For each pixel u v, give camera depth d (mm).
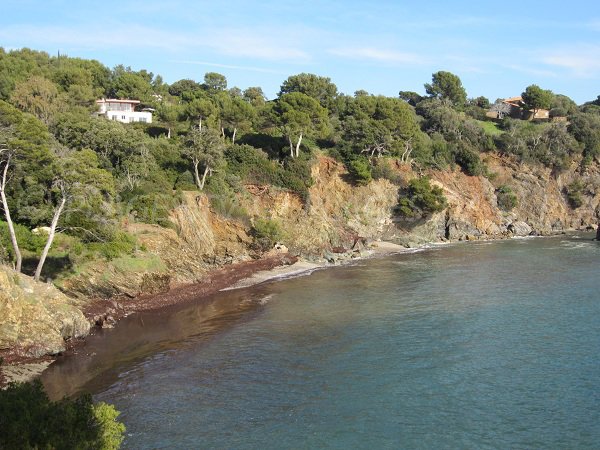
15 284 39875
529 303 55125
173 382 35594
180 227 71500
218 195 82750
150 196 70500
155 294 58250
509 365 37938
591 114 155250
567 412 30766
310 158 103312
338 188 104000
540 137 139750
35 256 51938
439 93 186250
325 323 49406
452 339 43906
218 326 48875
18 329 38594
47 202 57938
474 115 177000
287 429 29250
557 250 93938
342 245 94938
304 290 63969
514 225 120562
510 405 31828
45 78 101875
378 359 39688
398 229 107875
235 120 103375
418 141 121062
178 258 66312
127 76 131125
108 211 59625
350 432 28906
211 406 32062
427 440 27984
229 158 94750
